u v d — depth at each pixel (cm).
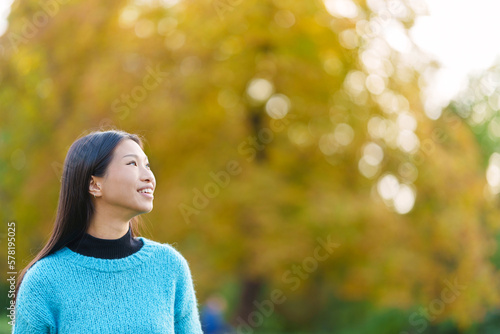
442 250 1923
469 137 2031
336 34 1852
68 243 383
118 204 377
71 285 370
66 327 365
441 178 1867
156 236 1828
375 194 1905
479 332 2144
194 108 1831
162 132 1798
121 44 1852
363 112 1894
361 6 1845
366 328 2608
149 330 374
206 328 1673
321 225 1792
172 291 395
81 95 1847
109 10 1920
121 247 385
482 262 1922
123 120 1786
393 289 1941
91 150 379
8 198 1980
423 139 1883
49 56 1933
